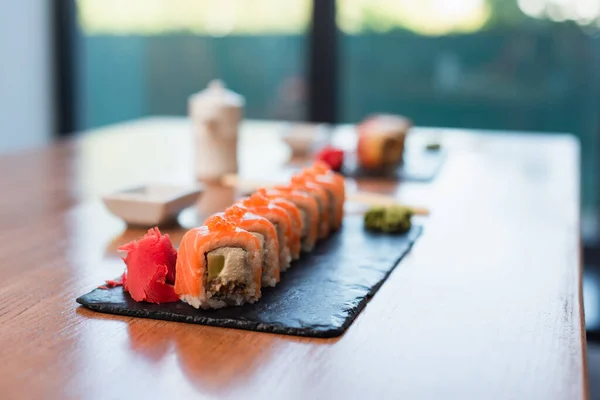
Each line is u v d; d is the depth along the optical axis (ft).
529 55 5.62
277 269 2.04
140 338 1.80
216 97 3.32
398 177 3.34
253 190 3.03
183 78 6.39
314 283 2.07
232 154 3.33
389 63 5.89
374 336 1.82
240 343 1.78
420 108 5.91
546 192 3.12
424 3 5.75
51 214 2.74
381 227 2.55
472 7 5.67
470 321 1.89
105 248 2.37
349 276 2.12
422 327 1.86
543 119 5.68
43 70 6.47
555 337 1.82
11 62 6.17
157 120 5.38
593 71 5.52
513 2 5.58
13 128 6.24
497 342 1.79
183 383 1.63
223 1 6.16
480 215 2.77
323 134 4.30
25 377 1.65
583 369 1.69
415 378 1.65
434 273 2.19
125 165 3.67
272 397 1.59
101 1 6.46
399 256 2.29
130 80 6.52
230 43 6.21
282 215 2.12
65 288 2.06
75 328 1.84
